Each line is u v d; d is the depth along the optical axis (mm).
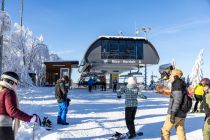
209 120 7266
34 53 59000
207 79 7551
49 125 11477
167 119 8297
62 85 12250
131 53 42562
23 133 9359
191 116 15211
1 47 18984
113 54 42250
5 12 18734
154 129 11625
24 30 60094
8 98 4852
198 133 10992
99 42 42000
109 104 19812
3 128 4895
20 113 4844
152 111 16781
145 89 41938
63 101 12211
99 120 13453
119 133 10039
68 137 10023
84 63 43812
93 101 21844
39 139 8820
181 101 8008
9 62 31031
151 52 42969
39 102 19844
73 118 13883
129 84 10281
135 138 10102
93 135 10430
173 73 8180
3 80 4996
